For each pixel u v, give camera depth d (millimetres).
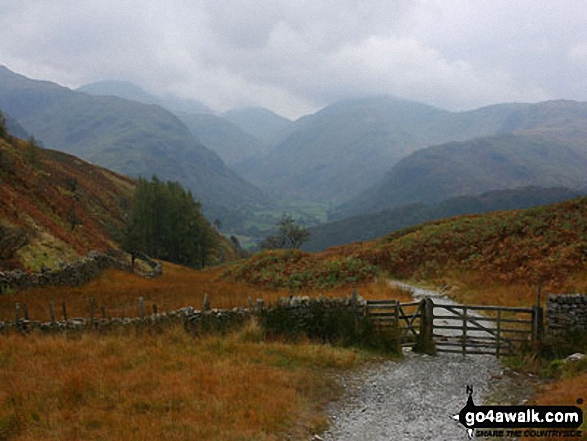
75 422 9578
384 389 12891
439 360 15750
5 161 55281
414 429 10289
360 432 10109
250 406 10484
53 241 40312
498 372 14445
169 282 41938
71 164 127062
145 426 9297
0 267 29422
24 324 18094
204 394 10984
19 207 42562
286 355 14883
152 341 16125
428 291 27516
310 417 10680
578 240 27672
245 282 39469
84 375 12250
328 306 17500
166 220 79500
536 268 25719
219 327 17547
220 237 144750
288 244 92562
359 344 16641
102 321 18000
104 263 42812
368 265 34719
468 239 34000
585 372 12953
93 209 86938
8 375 12406
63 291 28750
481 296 24234
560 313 15836
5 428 9344
